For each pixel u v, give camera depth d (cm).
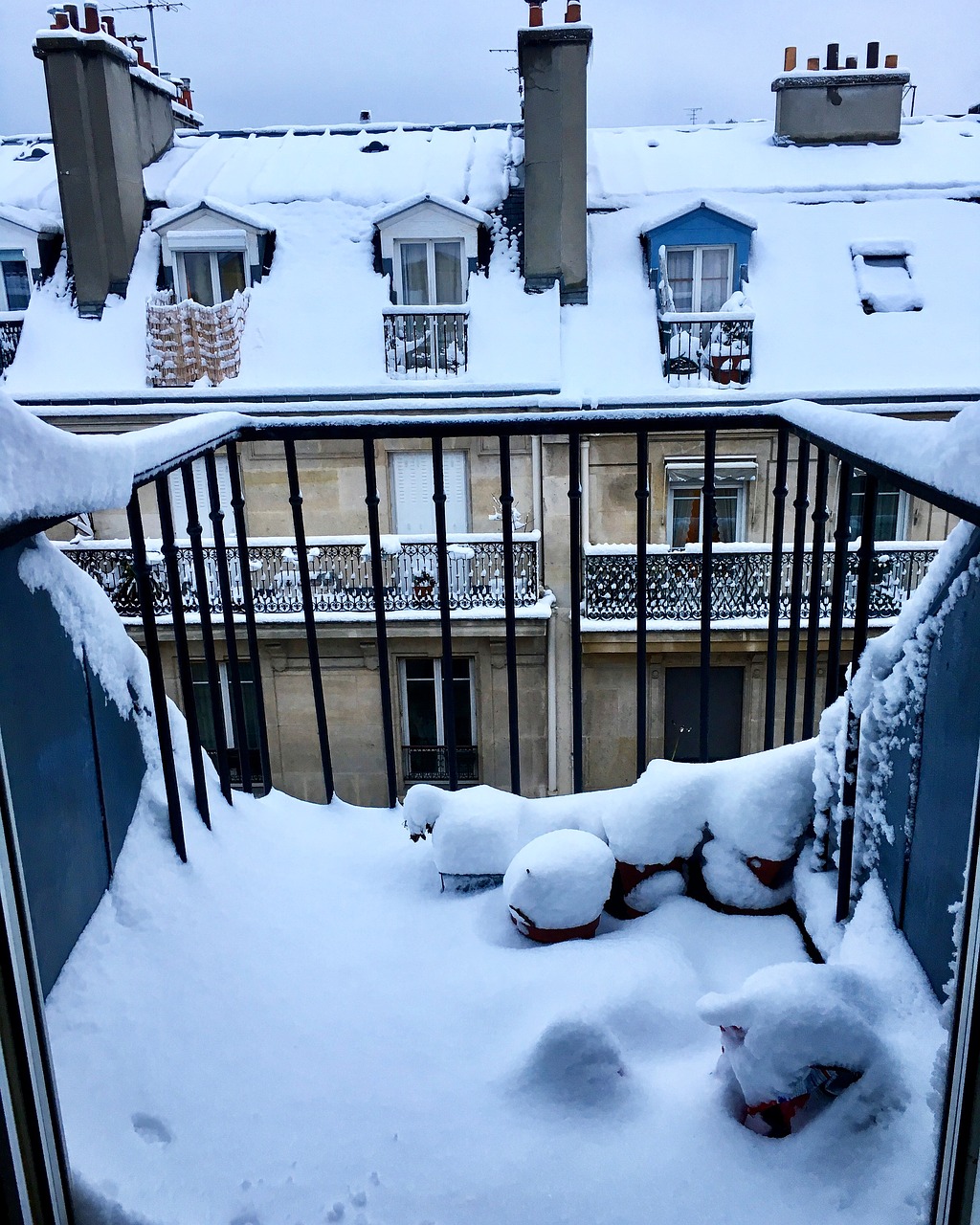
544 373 964
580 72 953
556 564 1002
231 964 148
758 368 971
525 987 144
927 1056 113
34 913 121
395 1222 107
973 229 1054
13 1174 87
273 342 1010
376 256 1061
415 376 983
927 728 122
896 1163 105
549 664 1013
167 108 1270
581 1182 111
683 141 1227
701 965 154
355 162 1174
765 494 974
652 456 964
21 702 121
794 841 163
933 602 123
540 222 992
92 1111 114
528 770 1061
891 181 1103
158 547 1003
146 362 1016
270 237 1068
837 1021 110
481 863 175
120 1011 129
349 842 202
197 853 170
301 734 1061
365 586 1008
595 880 157
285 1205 109
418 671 1052
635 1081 125
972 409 86
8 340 1036
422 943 162
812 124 1171
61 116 997
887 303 1005
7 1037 86
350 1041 136
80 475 106
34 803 123
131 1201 103
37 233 1056
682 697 1036
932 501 98
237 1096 124
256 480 1005
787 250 1048
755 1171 110
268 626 1000
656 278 1027
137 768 168
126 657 167
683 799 170
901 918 132
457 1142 117
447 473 991
